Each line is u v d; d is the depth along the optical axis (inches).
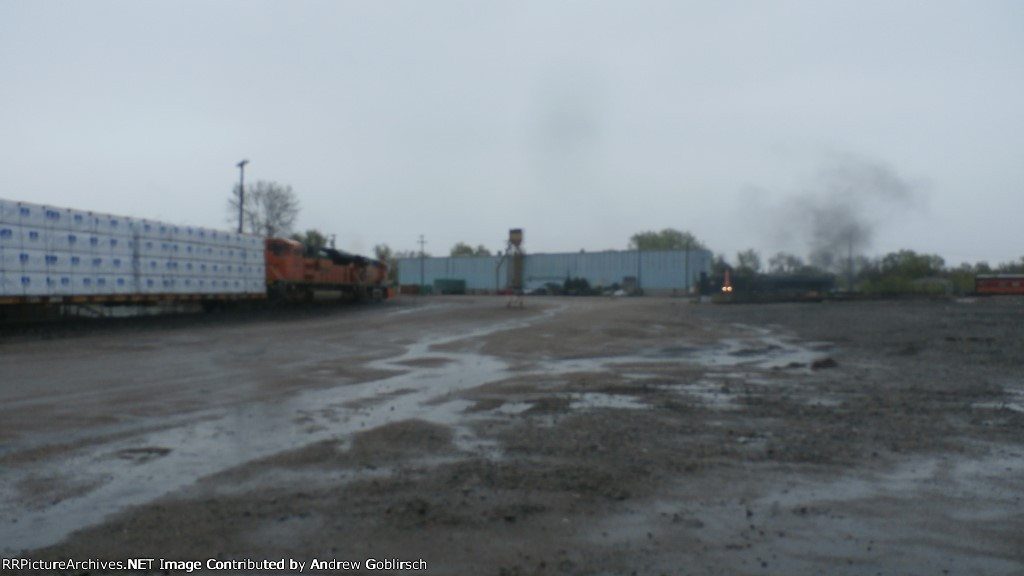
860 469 297.4
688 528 227.3
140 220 1223.5
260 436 358.3
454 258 4138.8
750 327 1205.1
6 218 957.2
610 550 209.2
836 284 3339.1
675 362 716.7
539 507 245.8
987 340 911.0
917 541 217.9
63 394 483.2
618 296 3489.2
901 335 1007.6
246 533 221.5
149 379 555.5
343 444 340.5
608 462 306.3
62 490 266.4
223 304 1533.0
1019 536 222.5
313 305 1843.0
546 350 828.6
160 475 287.0
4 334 916.6
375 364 672.4
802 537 220.5
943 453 324.2
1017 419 404.8
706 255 3622.0
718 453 323.3
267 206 2893.7
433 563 199.3
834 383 556.4
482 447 334.3
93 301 1114.7
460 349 823.1
